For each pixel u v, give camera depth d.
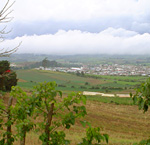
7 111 3.80
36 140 10.55
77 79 119.00
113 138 16.30
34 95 3.57
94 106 40.41
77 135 15.84
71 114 3.43
